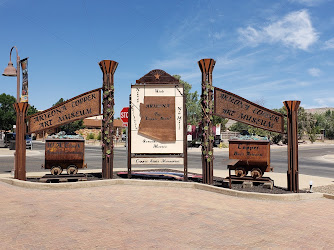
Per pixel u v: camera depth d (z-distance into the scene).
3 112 51.25
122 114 13.01
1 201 7.32
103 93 10.61
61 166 10.38
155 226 5.59
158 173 12.77
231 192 8.64
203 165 10.02
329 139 81.06
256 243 4.84
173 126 10.85
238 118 10.14
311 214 6.79
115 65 10.72
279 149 41.41
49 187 9.05
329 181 12.04
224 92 10.21
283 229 5.61
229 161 9.61
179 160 10.77
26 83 11.53
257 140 10.16
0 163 17.06
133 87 10.98
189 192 8.90
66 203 7.21
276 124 9.77
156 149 10.82
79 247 4.46
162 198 7.98
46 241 4.68
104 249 4.41
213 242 4.83
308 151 36.94
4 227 5.31
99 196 8.09
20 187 9.23
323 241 5.00
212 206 7.25
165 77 10.95
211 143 10.03
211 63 10.16
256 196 8.31
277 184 10.86
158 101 10.91
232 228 5.60
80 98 10.70
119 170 14.09
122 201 7.55
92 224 5.60
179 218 6.15
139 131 10.89
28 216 6.02
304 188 10.14
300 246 4.75
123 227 5.47
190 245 4.67
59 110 10.60
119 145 45.84
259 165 10.12
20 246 4.45
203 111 10.16
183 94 10.87
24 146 10.06
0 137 53.28
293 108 9.30
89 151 30.16
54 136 10.41
